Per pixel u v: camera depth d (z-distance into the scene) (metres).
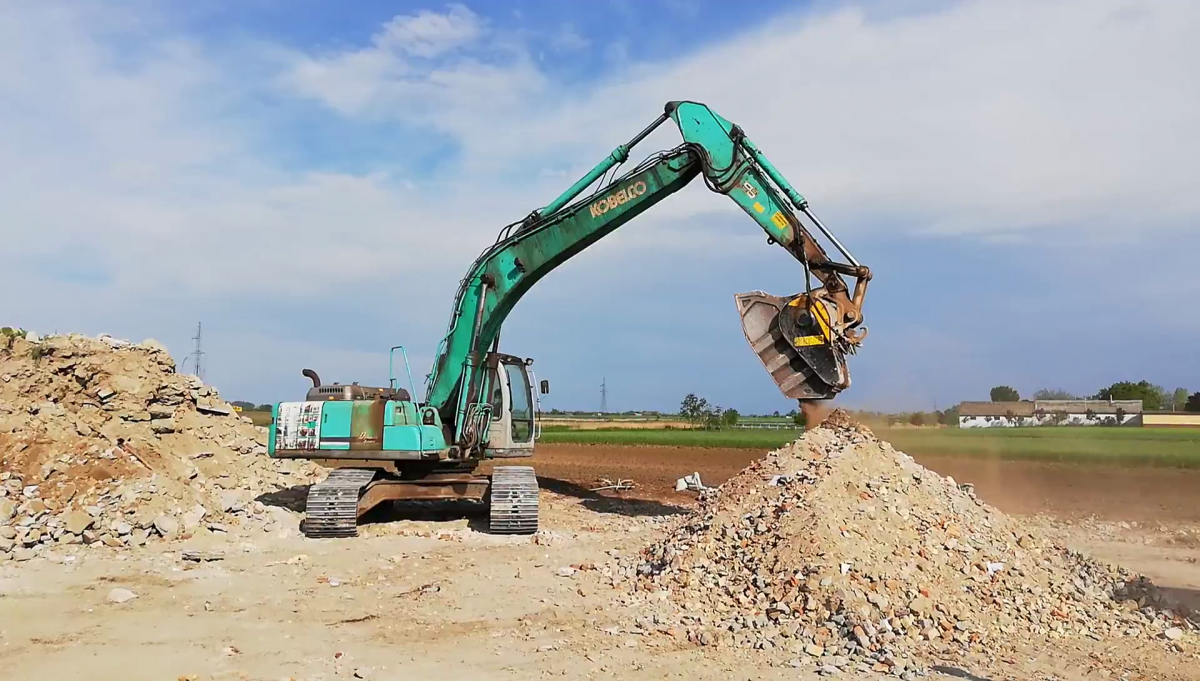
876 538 8.67
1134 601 8.62
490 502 12.66
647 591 8.86
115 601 8.40
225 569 9.95
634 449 34.28
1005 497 17.83
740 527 9.47
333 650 6.98
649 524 14.29
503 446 13.88
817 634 7.26
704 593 8.52
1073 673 6.58
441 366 13.97
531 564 10.37
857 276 11.94
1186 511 16.00
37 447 11.59
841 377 11.60
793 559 8.29
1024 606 8.11
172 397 14.48
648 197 13.04
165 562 10.20
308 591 8.96
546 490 19.78
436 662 6.71
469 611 8.24
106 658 6.70
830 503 9.05
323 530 12.20
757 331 12.14
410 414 13.52
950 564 8.60
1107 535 13.76
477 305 13.73
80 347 13.53
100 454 12.02
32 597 8.52
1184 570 11.08
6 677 6.24
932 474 10.75
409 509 15.38
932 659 6.82
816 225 12.23
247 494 13.64
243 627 7.61
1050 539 10.21
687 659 6.81
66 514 10.94
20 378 12.56
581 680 6.30
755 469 10.98
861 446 10.48
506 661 6.74
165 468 12.84
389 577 9.66
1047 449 24.94
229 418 15.67
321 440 13.27
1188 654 7.12
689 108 12.90
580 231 13.35
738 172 12.61
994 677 6.43
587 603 8.55
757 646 7.10
